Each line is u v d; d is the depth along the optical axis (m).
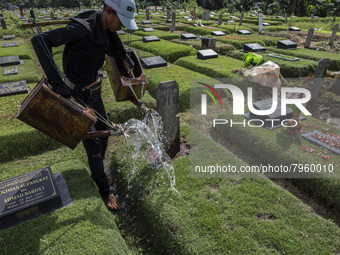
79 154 4.05
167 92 3.36
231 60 9.01
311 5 24.48
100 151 2.77
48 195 2.65
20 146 4.04
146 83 2.74
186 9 29.05
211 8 37.53
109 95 5.74
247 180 3.35
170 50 10.07
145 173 3.46
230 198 3.04
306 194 3.45
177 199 3.00
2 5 43.66
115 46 2.59
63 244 2.29
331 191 3.22
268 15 26.89
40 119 2.10
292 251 2.39
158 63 7.96
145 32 14.35
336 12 23.14
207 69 7.95
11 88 5.81
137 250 2.66
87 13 2.16
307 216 2.80
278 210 2.87
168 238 2.60
